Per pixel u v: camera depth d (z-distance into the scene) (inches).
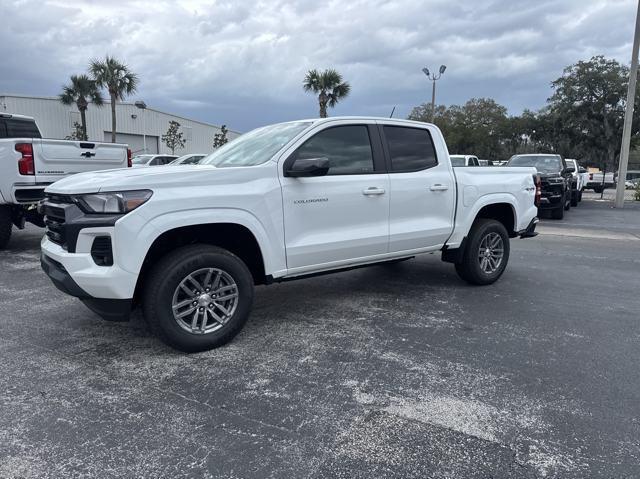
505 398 126.0
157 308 143.1
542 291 232.8
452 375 139.3
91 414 117.0
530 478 95.0
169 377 136.8
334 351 156.2
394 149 198.4
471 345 162.1
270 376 137.9
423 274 266.1
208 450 103.3
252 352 154.9
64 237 145.6
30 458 99.9
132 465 98.1
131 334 169.6
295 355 152.8
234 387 131.2
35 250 323.3
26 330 173.2
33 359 148.5
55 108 1551.4
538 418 116.4
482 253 237.1
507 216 254.2
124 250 135.2
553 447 104.9
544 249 361.4
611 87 1710.1
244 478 94.5
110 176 146.2
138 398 124.8
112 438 107.2
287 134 176.9
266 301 212.2
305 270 173.6
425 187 204.8
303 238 169.9
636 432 110.7
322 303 209.8
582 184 896.9
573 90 1776.6
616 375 139.9
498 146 2309.3
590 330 177.6
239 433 109.6
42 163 291.7
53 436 107.7
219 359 149.3
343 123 183.2
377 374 139.6
